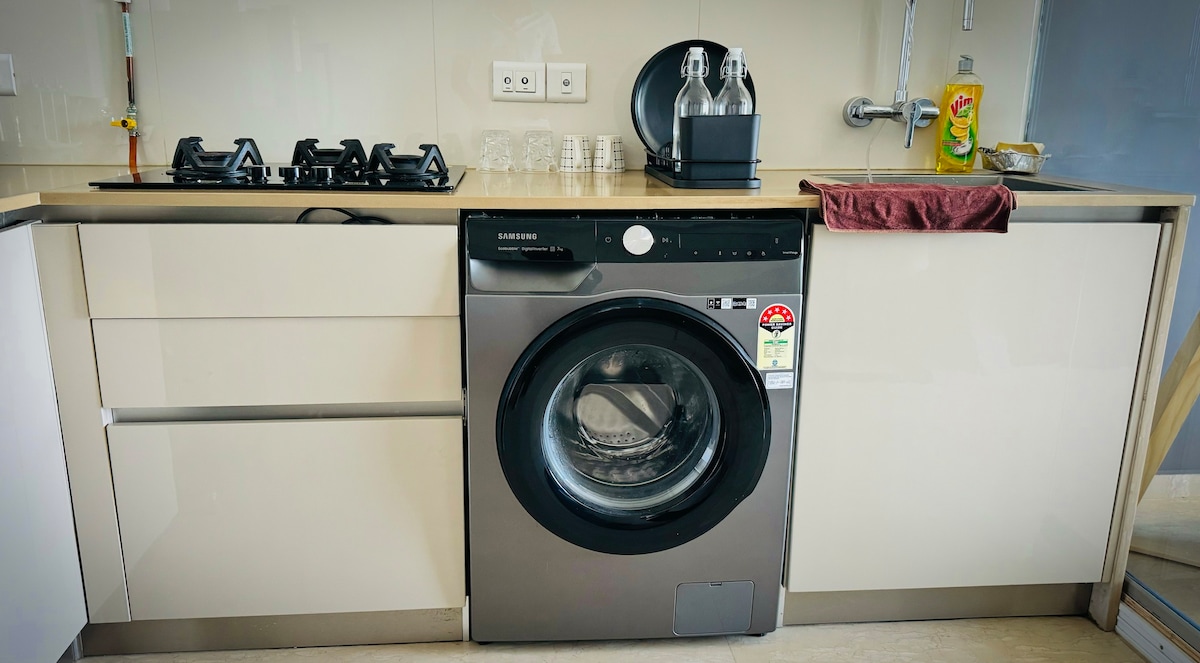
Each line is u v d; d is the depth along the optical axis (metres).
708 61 2.03
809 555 1.72
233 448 1.56
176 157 1.67
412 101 2.06
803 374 1.61
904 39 2.04
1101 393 1.68
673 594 1.68
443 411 1.61
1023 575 1.78
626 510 1.63
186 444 1.55
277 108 2.03
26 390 1.40
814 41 2.11
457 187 1.66
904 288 1.58
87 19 1.94
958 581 1.77
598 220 1.49
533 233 1.48
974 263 1.58
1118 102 1.89
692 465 1.66
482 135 2.06
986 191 1.53
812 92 2.14
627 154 2.13
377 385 1.56
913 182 2.03
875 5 2.10
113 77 1.98
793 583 1.73
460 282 1.55
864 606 1.82
